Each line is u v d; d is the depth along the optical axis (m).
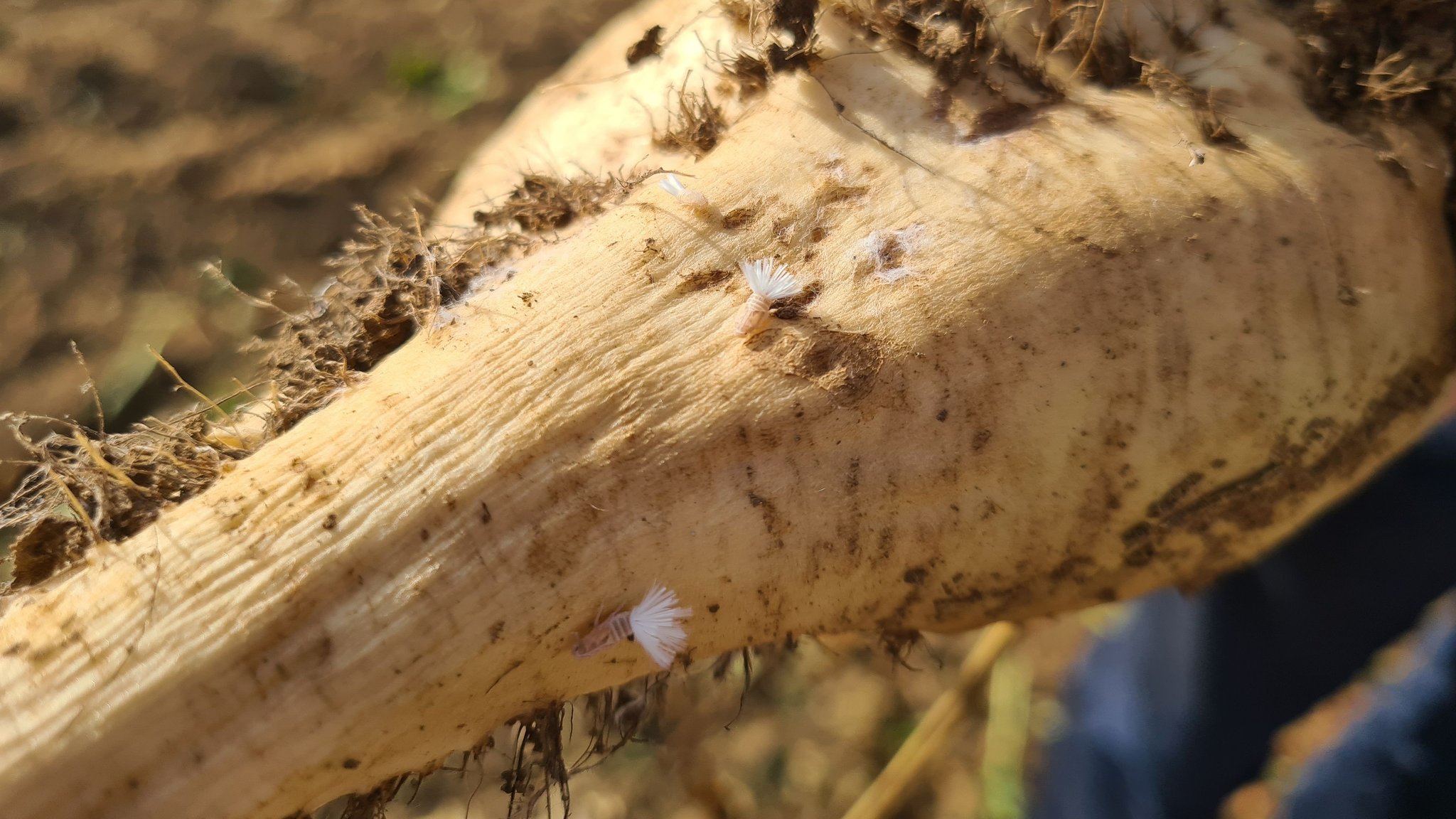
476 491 0.09
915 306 0.10
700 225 0.10
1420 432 0.12
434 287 0.10
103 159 0.27
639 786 0.21
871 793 0.21
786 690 0.23
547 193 0.11
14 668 0.09
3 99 0.27
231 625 0.09
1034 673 0.24
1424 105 0.12
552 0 0.32
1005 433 0.10
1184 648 0.17
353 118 0.29
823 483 0.10
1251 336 0.10
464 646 0.09
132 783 0.09
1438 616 0.15
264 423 0.10
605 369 0.10
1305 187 0.11
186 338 0.24
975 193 0.10
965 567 0.11
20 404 0.23
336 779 0.09
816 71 0.11
